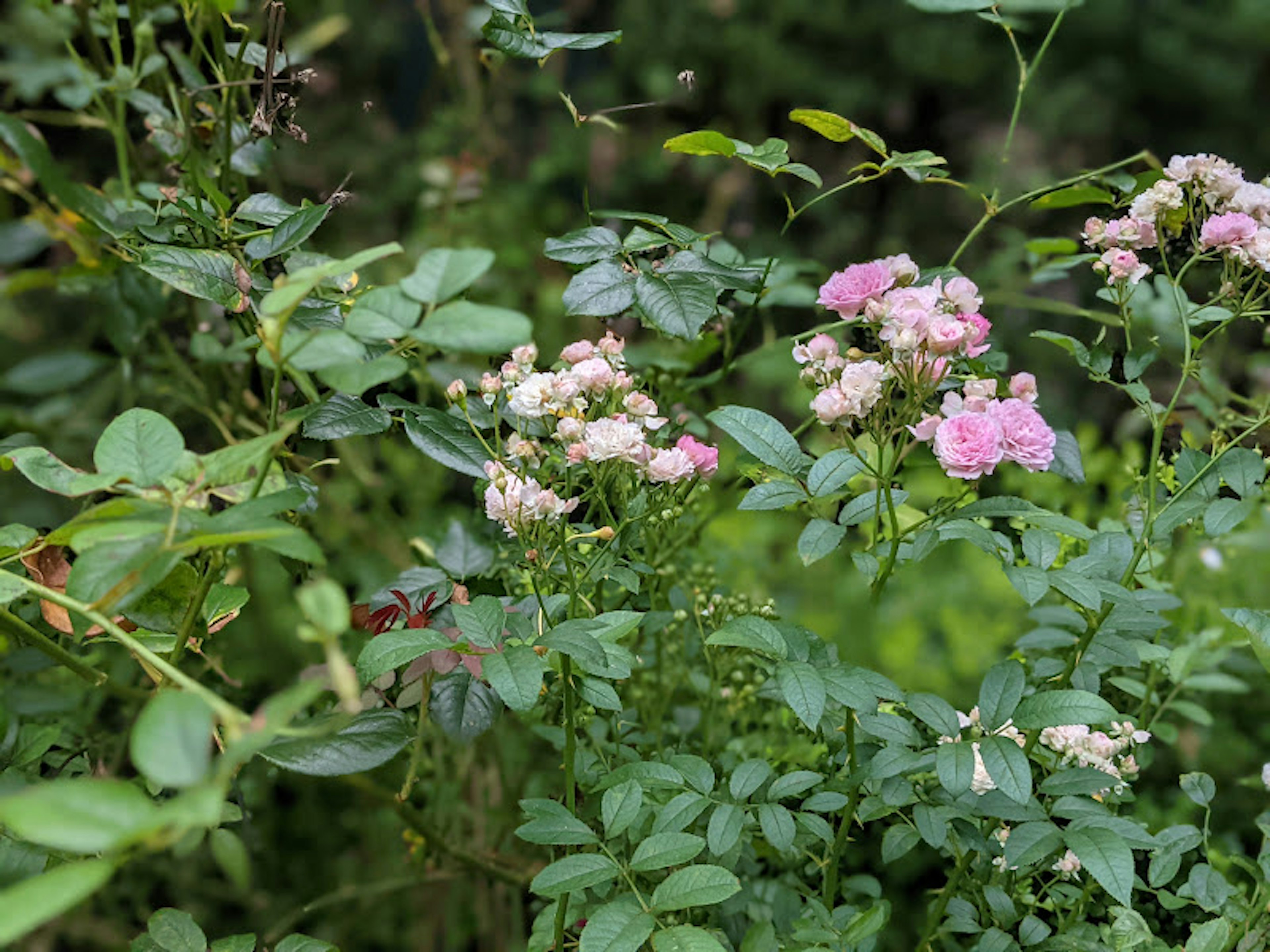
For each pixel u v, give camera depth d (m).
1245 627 0.44
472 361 0.64
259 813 0.64
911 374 0.43
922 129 1.53
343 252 0.81
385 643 0.39
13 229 0.47
